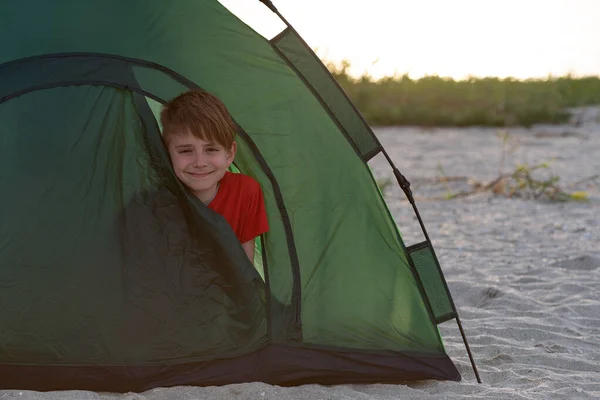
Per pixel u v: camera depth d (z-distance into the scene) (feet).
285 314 14.87
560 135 66.08
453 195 39.14
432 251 15.20
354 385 14.87
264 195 15.10
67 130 14.06
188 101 13.73
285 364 14.62
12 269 13.74
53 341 13.80
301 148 15.11
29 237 13.83
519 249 27.78
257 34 14.69
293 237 15.11
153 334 14.05
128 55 14.28
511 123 73.46
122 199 14.10
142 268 14.06
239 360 14.46
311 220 15.17
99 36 14.21
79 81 14.07
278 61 14.82
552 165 49.70
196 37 14.53
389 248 15.21
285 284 14.99
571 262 25.31
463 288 22.68
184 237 14.16
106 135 14.14
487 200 38.19
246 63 14.76
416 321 15.25
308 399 13.65
